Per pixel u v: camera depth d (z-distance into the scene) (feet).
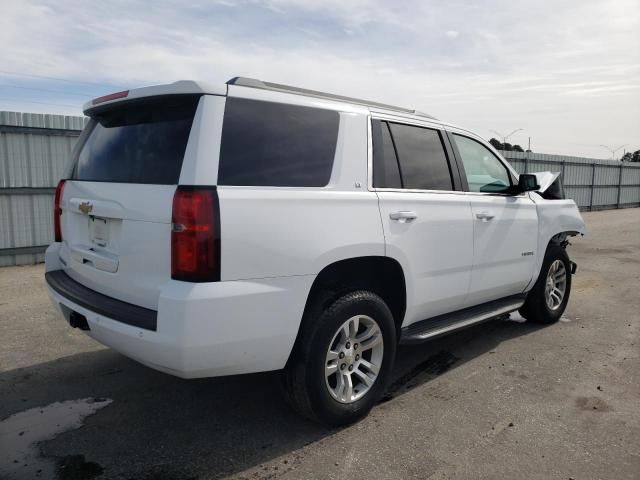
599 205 86.48
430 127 13.02
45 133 30.27
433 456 9.52
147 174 9.29
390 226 10.93
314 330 9.68
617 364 14.26
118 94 10.10
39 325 17.04
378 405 11.66
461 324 12.99
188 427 10.53
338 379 10.41
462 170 13.57
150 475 8.87
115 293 9.76
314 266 9.46
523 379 13.20
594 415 11.22
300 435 10.25
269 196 8.97
